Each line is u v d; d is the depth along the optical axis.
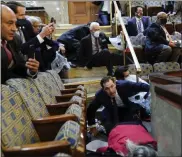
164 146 1.13
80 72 3.80
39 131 1.52
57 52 3.23
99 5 6.39
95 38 3.73
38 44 2.25
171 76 1.38
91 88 3.31
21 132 1.30
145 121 2.64
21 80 1.66
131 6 6.01
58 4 6.29
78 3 6.51
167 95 1.00
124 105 2.61
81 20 6.61
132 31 4.89
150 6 6.17
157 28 4.13
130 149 1.69
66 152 1.07
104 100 2.53
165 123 1.09
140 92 2.61
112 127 2.39
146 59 4.23
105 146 1.98
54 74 2.72
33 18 2.71
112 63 3.75
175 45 4.11
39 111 1.70
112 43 4.24
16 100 1.42
